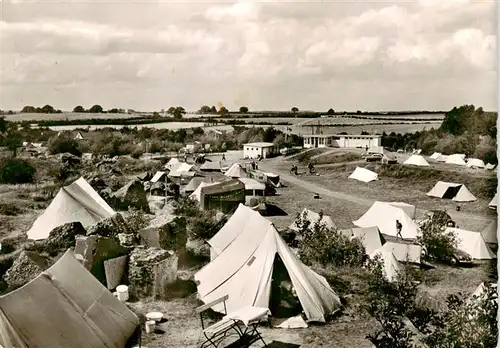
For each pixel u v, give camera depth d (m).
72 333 10.12
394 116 105.69
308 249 19.47
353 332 12.90
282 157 67.12
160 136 82.25
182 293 15.11
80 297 11.10
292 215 32.38
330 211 34.47
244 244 15.73
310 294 13.80
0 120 72.50
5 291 13.87
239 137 83.06
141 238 17.00
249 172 45.16
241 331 12.20
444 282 17.98
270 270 14.09
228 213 28.34
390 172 49.81
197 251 19.45
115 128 89.81
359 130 92.25
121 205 27.30
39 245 18.19
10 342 9.38
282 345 12.13
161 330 12.73
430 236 21.03
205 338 12.29
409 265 19.33
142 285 14.82
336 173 53.00
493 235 24.23
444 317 13.30
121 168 51.50
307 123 106.44
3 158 43.81
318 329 13.07
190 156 67.38
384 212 27.28
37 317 10.00
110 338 10.70
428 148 63.19
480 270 19.52
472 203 37.97
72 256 12.16
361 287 16.38
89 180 35.03
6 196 31.47
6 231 22.55
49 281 10.88
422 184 45.38
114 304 11.70
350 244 19.23
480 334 11.84
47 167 44.34
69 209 21.02
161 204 30.16
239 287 14.09
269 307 13.66
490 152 53.44
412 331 13.12
